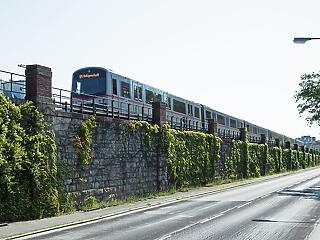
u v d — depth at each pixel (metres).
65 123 23.41
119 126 29.20
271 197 31.95
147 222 19.55
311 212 22.92
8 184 19.23
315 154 143.12
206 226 18.12
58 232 16.94
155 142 34.72
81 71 33.88
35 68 21.34
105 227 18.16
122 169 29.30
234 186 44.75
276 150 84.19
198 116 52.59
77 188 24.19
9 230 17.05
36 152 20.81
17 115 20.08
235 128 68.00
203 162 45.78
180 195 33.56
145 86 39.19
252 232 16.50
